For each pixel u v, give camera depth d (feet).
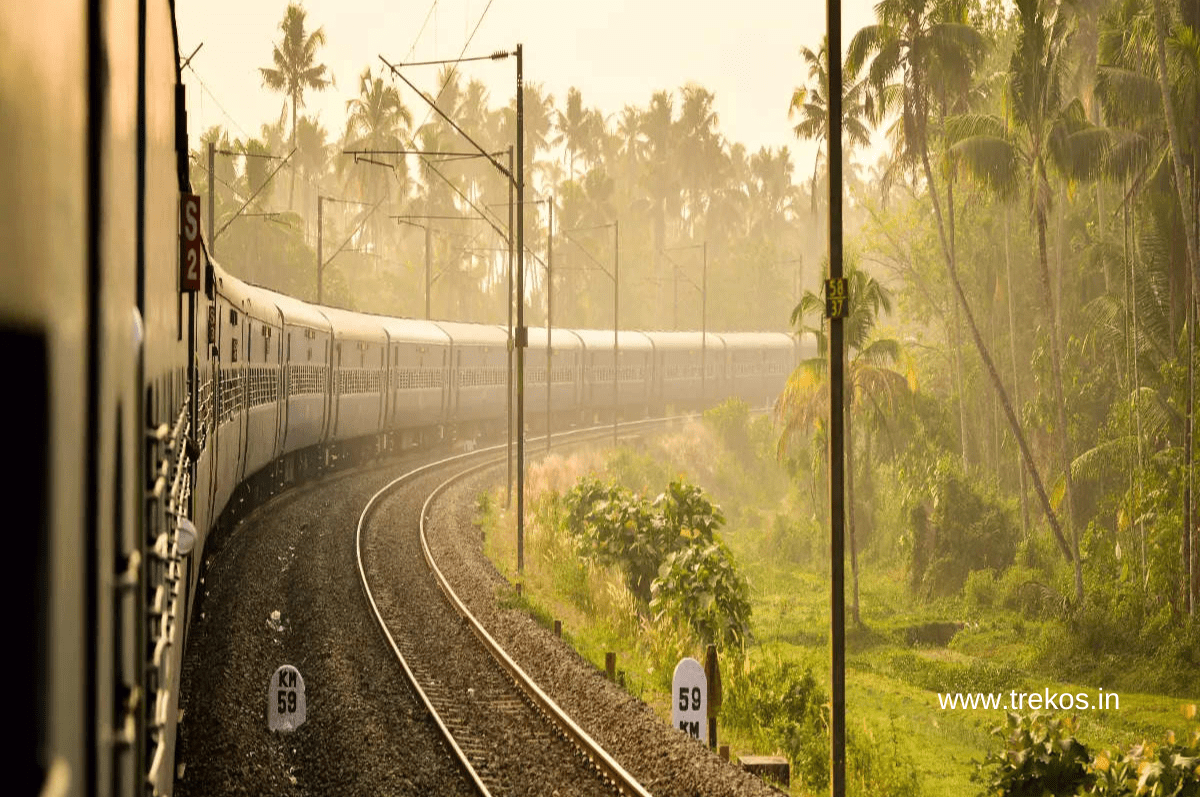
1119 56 200.03
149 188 27.35
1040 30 193.57
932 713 141.49
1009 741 86.94
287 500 193.06
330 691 90.74
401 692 92.43
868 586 233.55
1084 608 180.14
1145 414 200.54
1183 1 180.45
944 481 230.89
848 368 228.43
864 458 269.23
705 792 73.82
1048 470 253.03
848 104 339.77
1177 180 172.35
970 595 212.23
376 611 118.21
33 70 11.25
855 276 233.35
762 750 100.01
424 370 292.40
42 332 11.01
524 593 143.74
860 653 180.96
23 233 10.71
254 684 90.53
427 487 229.25
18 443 10.16
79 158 13.61
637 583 157.07
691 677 93.61
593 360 390.42
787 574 244.22
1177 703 150.51
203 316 80.48
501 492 229.66
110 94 16.35
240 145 422.00
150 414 24.29
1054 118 197.36
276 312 170.50
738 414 360.89
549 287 288.10
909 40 222.69
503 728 85.35
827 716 105.29
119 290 17.70
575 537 176.55
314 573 135.64
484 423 360.69
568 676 100.42
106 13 15.76
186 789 67.92
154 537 22.99
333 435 230.89
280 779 71.77
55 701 10.77
